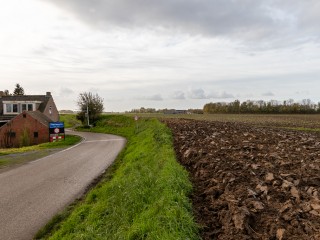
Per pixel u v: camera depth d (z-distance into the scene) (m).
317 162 10.55
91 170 17.25
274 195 7.24
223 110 128.62
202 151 13.16
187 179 9.48
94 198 11.41
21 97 57.19
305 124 47.66
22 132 44.25
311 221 5.71
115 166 18.23
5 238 8.31
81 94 74.19
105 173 16.25
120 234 7.20
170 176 9.22
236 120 60.47
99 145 31.88
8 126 44.28
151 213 7.41
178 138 19.94
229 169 9.93
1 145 44.31
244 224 5.75
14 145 44.44
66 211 10.25
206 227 6.22
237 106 126.12
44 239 8.23
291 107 114.44
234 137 19.11
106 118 75.31
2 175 16.27
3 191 12.92
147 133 29.78
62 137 41.47
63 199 11.66
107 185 12.28
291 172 9.23
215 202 7.32
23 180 14.93
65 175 16.00
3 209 10.61
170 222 6.28
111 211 9.16
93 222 8.60
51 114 59.03
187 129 25.89
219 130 24.70
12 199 11.74
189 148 14.79
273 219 5.95
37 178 15.35
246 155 12.09
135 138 33.62
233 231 5.72
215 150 13.74
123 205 9.20
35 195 12.23
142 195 9.20
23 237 8.37
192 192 8.52
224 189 8.10
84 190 12.91
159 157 13.85
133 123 57.97
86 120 73.44
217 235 5.86
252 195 7.22
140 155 16.97
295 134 22.89
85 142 36.56
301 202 6.68
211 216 6.73
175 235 5.75
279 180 8.23
